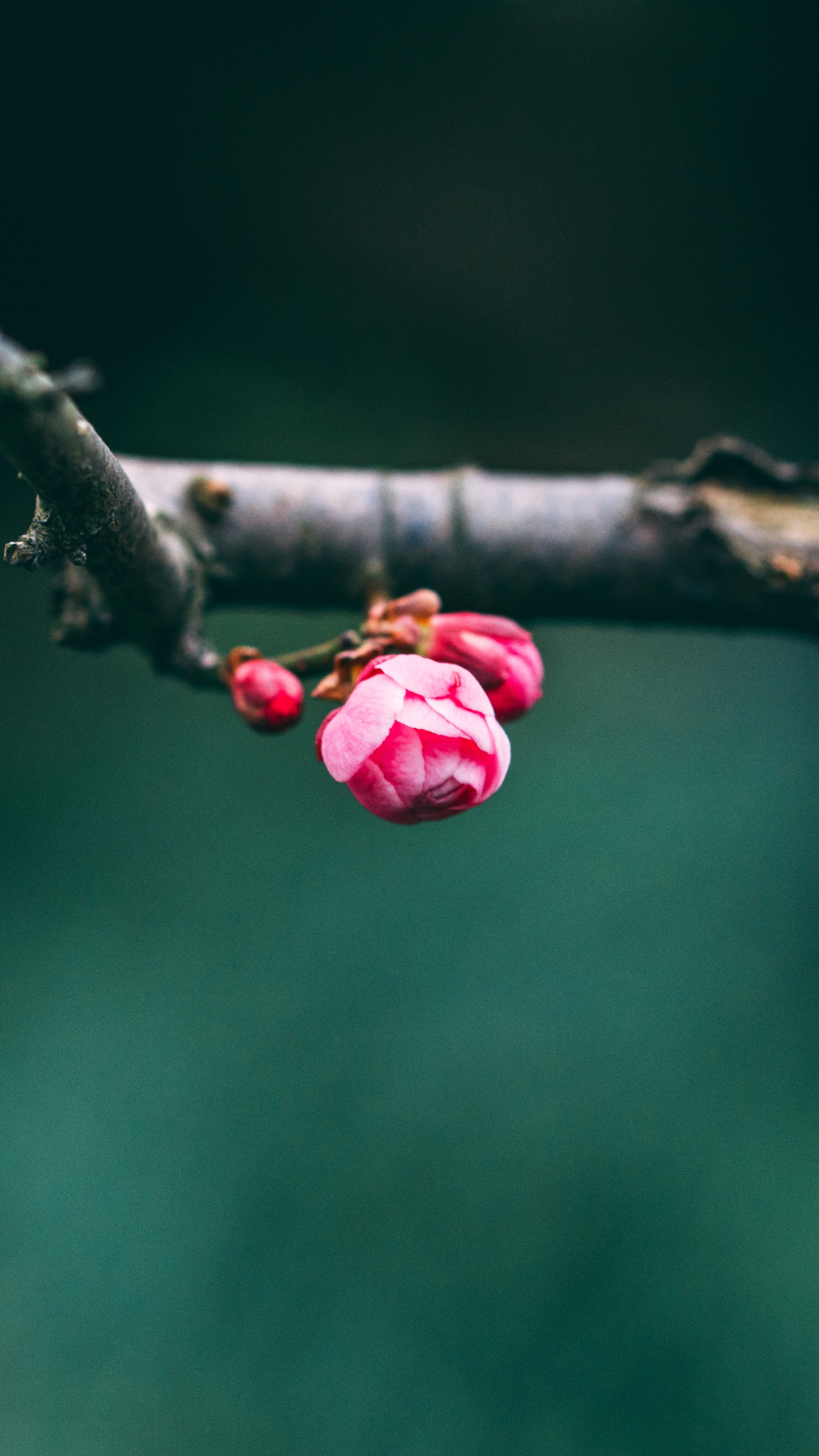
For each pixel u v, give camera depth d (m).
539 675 0.18
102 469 0.16
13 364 0.15
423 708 0.17
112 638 0.19
